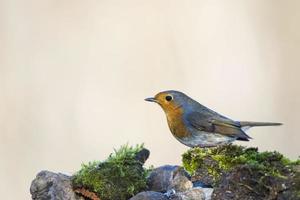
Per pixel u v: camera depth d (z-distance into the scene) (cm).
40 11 1973
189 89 1958
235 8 2056
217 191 558
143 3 2023
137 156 679
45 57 1933
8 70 1873
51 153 1753
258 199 542
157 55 1980
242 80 1998
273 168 553
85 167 654
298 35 2041
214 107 1948
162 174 668
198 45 2012
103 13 2012
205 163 622
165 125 1856
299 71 2016
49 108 1839
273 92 1992
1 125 1761
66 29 1980
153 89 1938
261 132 1805
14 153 1722
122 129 1855
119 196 636
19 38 1930
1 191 1667
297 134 1912
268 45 2041
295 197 518
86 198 637
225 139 791
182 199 600
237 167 550
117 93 1916
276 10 2058
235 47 2019
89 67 1947
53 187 630
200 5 2052
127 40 1991
